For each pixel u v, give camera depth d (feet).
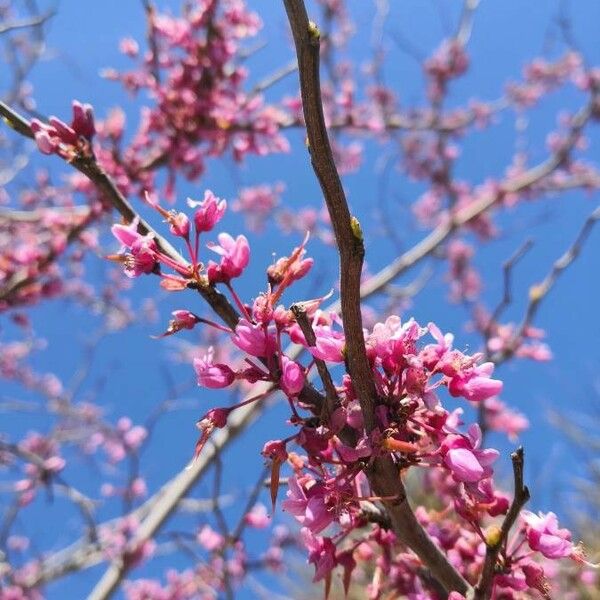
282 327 5.97
